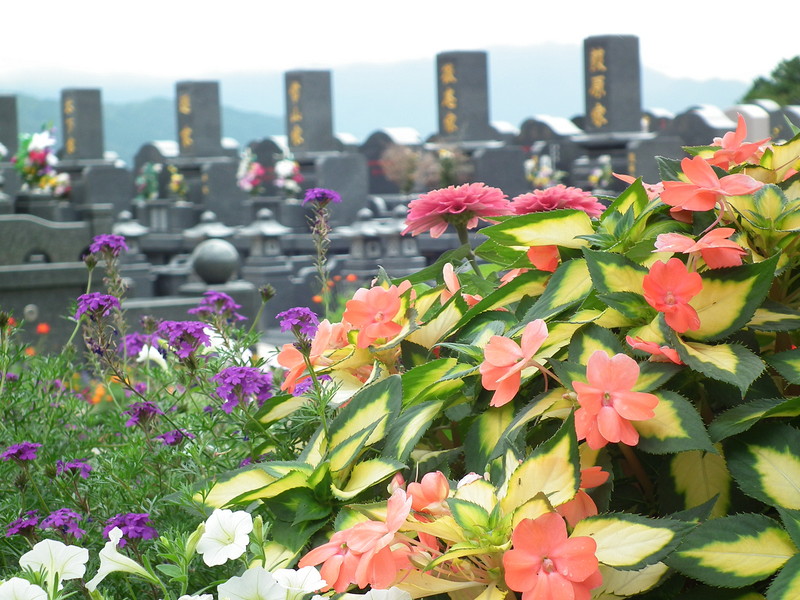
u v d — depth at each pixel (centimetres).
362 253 1658
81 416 321
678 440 130
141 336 336
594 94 2123
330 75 2277
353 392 182
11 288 858
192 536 147
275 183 2197
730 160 179
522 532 117
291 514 159
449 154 2091
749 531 125
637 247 158
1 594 138
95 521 236
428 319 185
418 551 133
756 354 146
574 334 150
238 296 1059
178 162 2320
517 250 194
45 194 1415
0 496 264
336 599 140
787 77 3134
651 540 121
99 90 2319
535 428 153
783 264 155
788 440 130
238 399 209
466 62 2264
